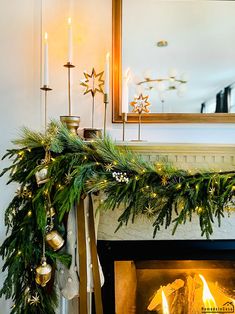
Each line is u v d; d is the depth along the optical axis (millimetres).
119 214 1154
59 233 978
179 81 1316
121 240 1164
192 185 898
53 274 984
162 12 1320
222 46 1321
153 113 1315
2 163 1271
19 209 1021
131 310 1223
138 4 1317
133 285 1229
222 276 1239
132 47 1318
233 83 1314
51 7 1319
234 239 1166
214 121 1316
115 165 951
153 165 990
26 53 1307
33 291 945
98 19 1343
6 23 1290
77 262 988
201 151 1105
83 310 970
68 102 1316
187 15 1316
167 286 1242
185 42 1318
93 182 932
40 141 972
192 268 1230
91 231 1028
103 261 1167
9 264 920
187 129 1325
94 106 1330
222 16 1320
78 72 1333
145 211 956
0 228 1256
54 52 1317
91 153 976
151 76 1317
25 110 1299
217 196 884
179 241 1169
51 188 932
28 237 915
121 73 1317
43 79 1153
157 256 1173
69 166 933
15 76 1294
